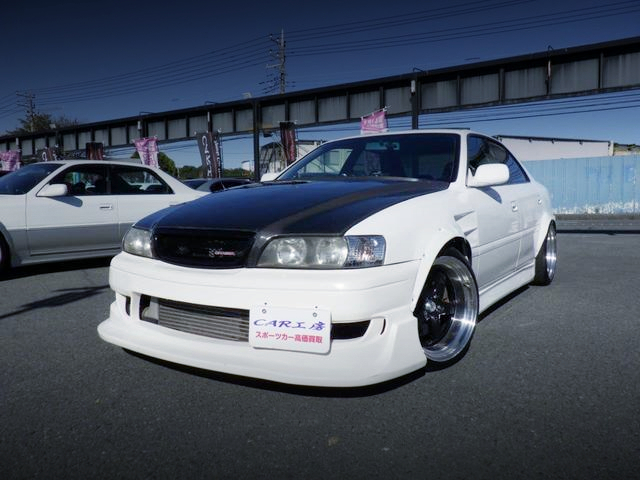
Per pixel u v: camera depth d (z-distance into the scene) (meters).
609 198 20.48
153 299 2.70
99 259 7.19
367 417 2.33
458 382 2.71
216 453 2.05
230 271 2.41
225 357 2.37
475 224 3.23
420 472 1.90
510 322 3.79
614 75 14.80
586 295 4.65
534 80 15.98
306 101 20.61
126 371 2.90
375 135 4.02
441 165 3.48
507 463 1.95
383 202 2.67
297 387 2.65
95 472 1.93
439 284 2.90
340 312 2.21
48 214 5.83
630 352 3.14
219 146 21.39
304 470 1.93
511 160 4.55
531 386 2.65
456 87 17.25
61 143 31.39
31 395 2.60
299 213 2.53
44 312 4.23
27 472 1.93
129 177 6.68
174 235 2.64
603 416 2.31
